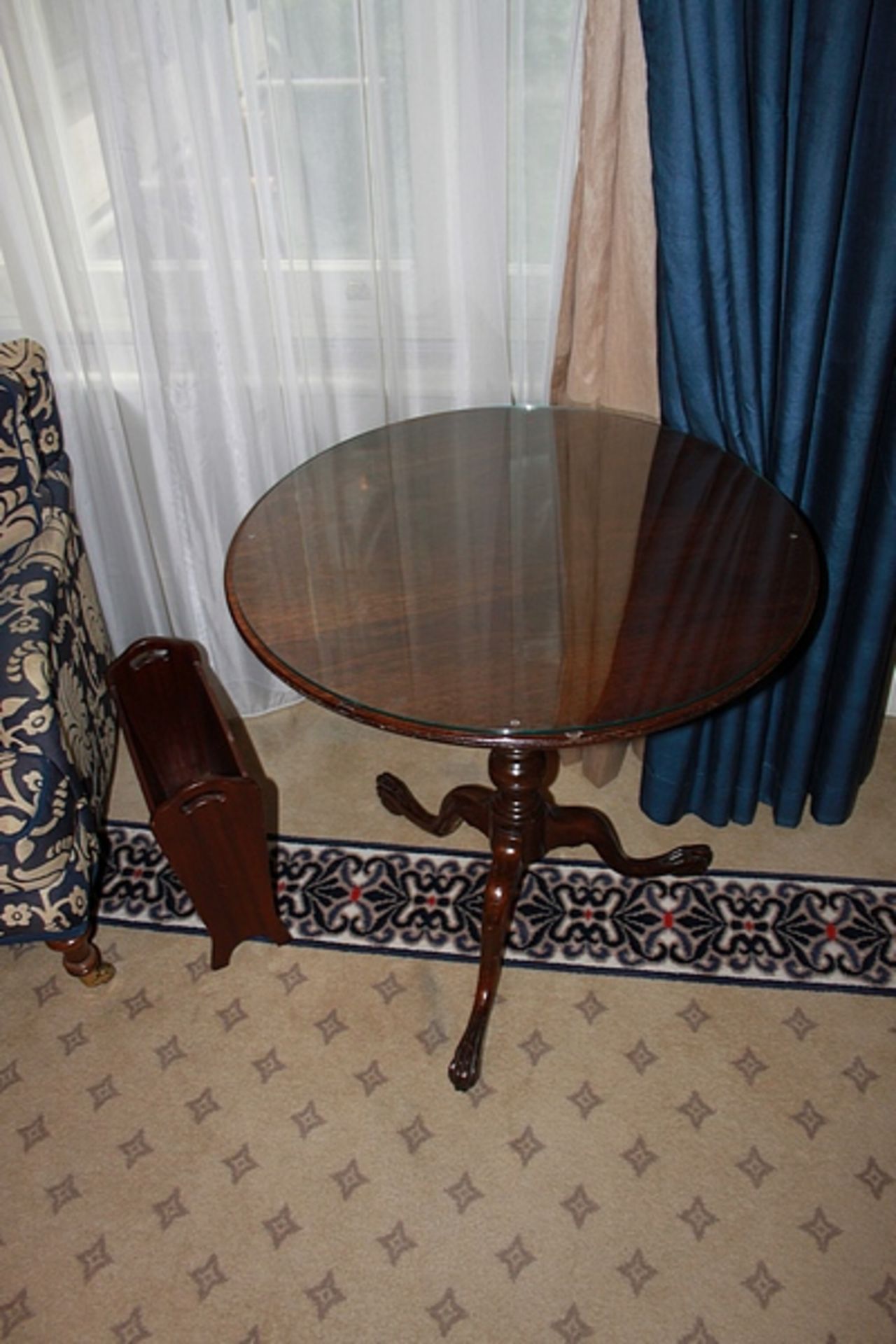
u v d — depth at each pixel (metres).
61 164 1.70
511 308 1.85
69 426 1.93
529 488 1.54
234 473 1.97
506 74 1.59
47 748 1.47
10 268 1.76
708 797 1.93
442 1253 1.43
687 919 1.81
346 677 1.22
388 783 1.97
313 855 1.94
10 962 1.79
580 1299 1.38
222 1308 1.39
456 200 1.72
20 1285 1.42
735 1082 1.59
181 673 1.78
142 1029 1.69
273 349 1.86
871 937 1.77
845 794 1.91
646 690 1.18
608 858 1.82
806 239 1.43
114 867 1.93
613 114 1.51
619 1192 1.48
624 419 1.70
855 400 1.51
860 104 1.35
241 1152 1.54
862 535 1.66
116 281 1.84
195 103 1.59
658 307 1.64
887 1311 1.36
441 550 1.42
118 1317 1.39
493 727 1.14
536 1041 1.65
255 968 1.77
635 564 1.37
